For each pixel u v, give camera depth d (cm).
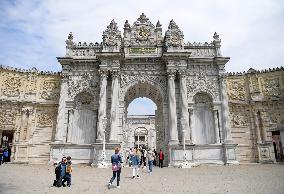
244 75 4053
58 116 3441
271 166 2895
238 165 3138
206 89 3594
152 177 1955
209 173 2206
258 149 3734
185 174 2161
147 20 3869
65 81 3594
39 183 1552
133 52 3703
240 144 3794
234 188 1323
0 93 3688
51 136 3766
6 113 3684
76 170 2573
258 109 3891
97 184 1553
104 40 3606
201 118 3556
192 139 3384
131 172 2411
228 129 3384
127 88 3584
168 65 3509
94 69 3662
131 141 6888
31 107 3794
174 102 3381
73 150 3319
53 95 3909
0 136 3650
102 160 2948
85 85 3603
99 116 3294
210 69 3688
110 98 3450
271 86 3875
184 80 3469
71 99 3547
